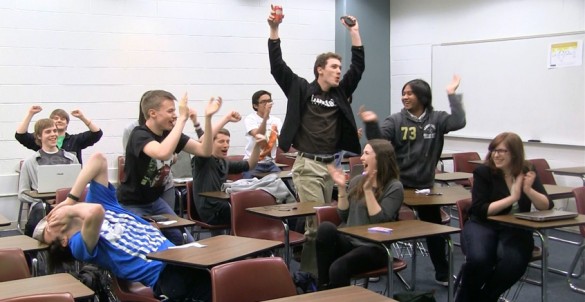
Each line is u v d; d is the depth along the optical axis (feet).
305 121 13.12
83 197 12.75
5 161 20.04
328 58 12.76
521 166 11.55
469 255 11.21
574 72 19.97
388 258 10.06
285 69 13.01
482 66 22.80
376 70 26.03
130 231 9.62
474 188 11.91
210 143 11.39
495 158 11.66
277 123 20.80
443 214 15.52
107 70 21.45
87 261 9.23
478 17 23.13
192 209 16.02
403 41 25.86
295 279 11.34
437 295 13.73
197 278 9.16
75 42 20.88
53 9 20.47
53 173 15.90
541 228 10.55
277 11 12.84
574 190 13.43
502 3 22.27
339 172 12.18
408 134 14.15
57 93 20.67
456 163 20.93
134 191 11.46
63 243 9.40
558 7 20.56
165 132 11.23
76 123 21.04
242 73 24.09
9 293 7.19
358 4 25.50
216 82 23.57
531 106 21.25
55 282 7.66
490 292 11.34
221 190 15.52
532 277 15.17
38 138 17.40
